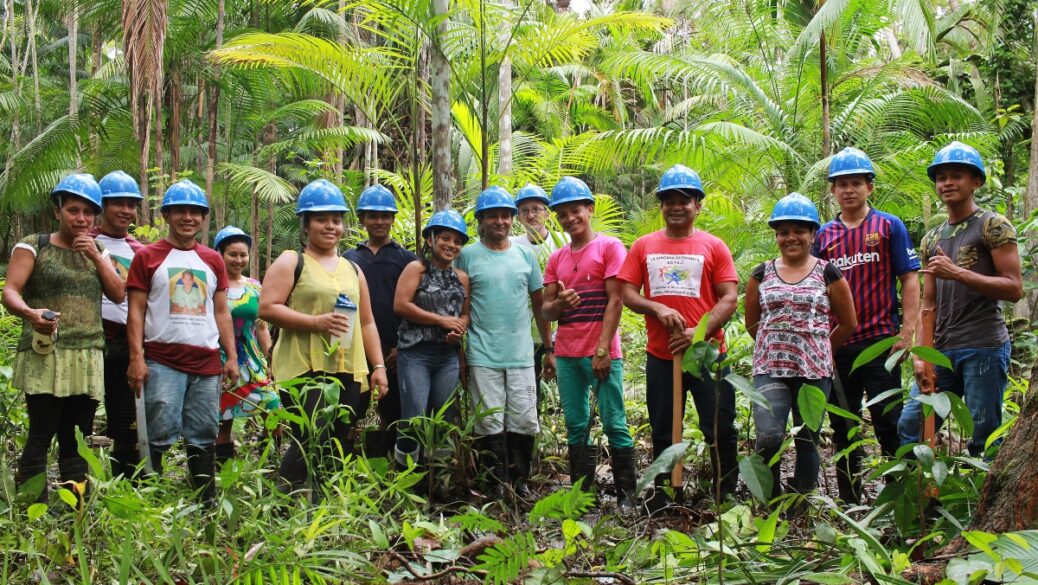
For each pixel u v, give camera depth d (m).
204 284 4.60
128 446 4.88
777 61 12.37
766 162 11.32
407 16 6.16
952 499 3.25
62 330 4.25
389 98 6.93
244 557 3.04
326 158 13.15
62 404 4.29
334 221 4.77
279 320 4.55
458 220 5.10
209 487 4.48
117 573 3.07
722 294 4.68
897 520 3.17
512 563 2.87
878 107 11.15
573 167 12.17
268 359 6.50
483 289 5.22
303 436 4.46
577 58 6.94
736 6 11.69
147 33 10.41
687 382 4.73
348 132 11.67
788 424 4.89
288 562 2.96
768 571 2.97
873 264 4.66
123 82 13.62
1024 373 6.84
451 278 5.14
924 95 11.11
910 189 10.02
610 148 10.92
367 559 3.38
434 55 6.26
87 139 13.43
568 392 5.16
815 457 4.29
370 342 4.91
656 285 4.70
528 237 6.07
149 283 4.47
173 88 13.43
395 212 5.42
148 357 4.44
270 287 4.60
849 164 4.77
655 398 4.75
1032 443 2.81
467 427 4.82
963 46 14.69
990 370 4.32
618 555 3.22
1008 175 12.06
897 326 4.68
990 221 4.32
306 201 4.76
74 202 4.26
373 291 5.37
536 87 20.06
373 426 5.74
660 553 3.18
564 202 5.14
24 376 4.17
